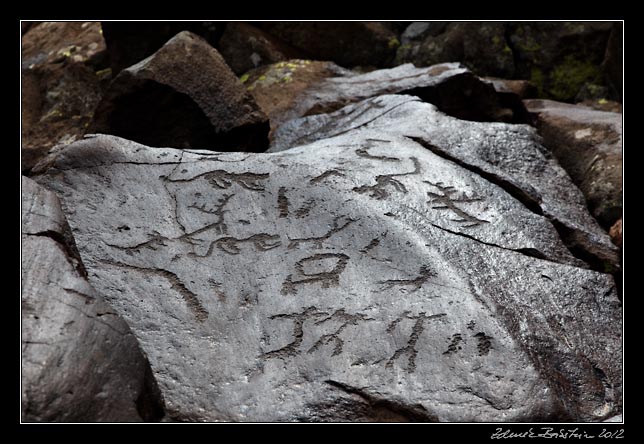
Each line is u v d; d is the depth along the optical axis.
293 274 3.45
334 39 6.90
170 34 6.19
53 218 3.14
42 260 2.93
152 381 2.94
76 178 3.80
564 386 3.23
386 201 3.79
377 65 7.03
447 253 3.59
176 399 3.04
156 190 3.77
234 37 6.52
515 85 6.51
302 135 5.16
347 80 5.95
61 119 6.21
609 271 4.12
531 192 4.20
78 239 3.53
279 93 5.95
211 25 6.45
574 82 6.76
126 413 2.79
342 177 3.88
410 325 3.26
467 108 5.54
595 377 3.33
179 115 4.86
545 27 6.79
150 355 3.14
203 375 3.11
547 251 3.84
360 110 5.11
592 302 3.63
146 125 4.89
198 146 4.93
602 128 5.29
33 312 2.77
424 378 3.13
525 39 6.83
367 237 3.59
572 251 4.15
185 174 3.84
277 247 3.56
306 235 3.60
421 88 5.48
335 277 3.43
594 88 6.66
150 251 3.51
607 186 4.79
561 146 5.38
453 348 3.20
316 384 3.11
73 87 6.38
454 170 4.09
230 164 3.89
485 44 6.81
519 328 3.34
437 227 3.73
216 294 3.37
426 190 3.92
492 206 3.94
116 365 2.82
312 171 3.88
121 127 4.89
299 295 3.37
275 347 3.21
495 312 3.33
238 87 4.95
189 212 3.69
